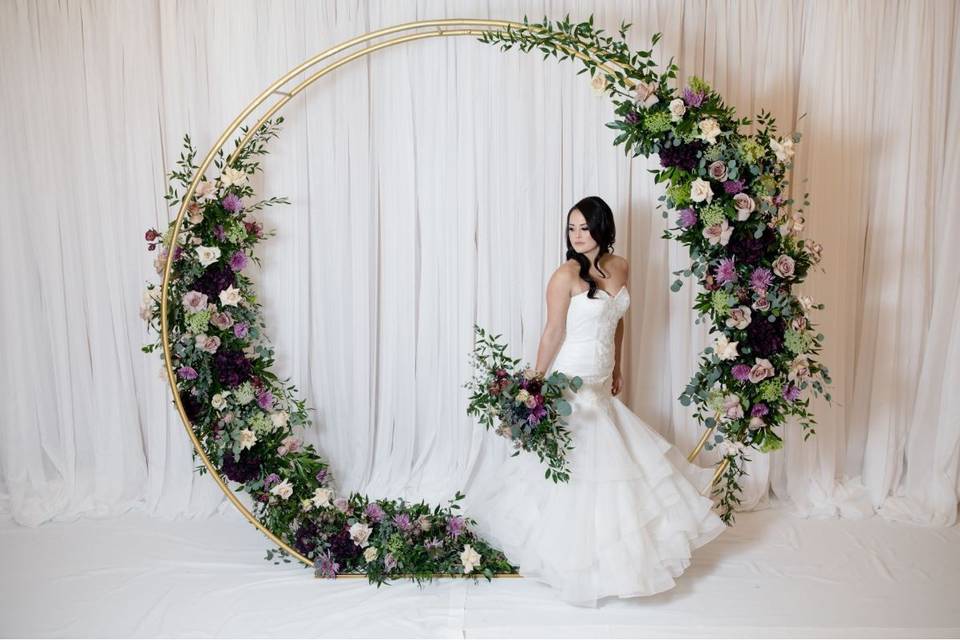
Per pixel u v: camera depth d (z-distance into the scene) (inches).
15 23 125.5
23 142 128.9
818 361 131.9
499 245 128.4
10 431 132.6
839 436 135.6
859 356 137.1
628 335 132.4
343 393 133.1
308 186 128.0
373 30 124.4
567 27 108.0
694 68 126.6
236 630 97.5
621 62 107.0
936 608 103.0
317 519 114.1
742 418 109.7
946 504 130.3
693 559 116.3
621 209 127.5
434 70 125.1
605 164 126.6
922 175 130.3
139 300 130.6
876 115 131.3
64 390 132.3
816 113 128.0
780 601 104.6
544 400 100.6
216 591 106.7
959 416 131.0
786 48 127.0
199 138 126.5
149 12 124.3
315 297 131.0
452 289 130.1
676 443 132.2
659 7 124.2
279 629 98.0
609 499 101.7
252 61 124.3
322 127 126.1
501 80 124.1
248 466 114.2
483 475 133.5
